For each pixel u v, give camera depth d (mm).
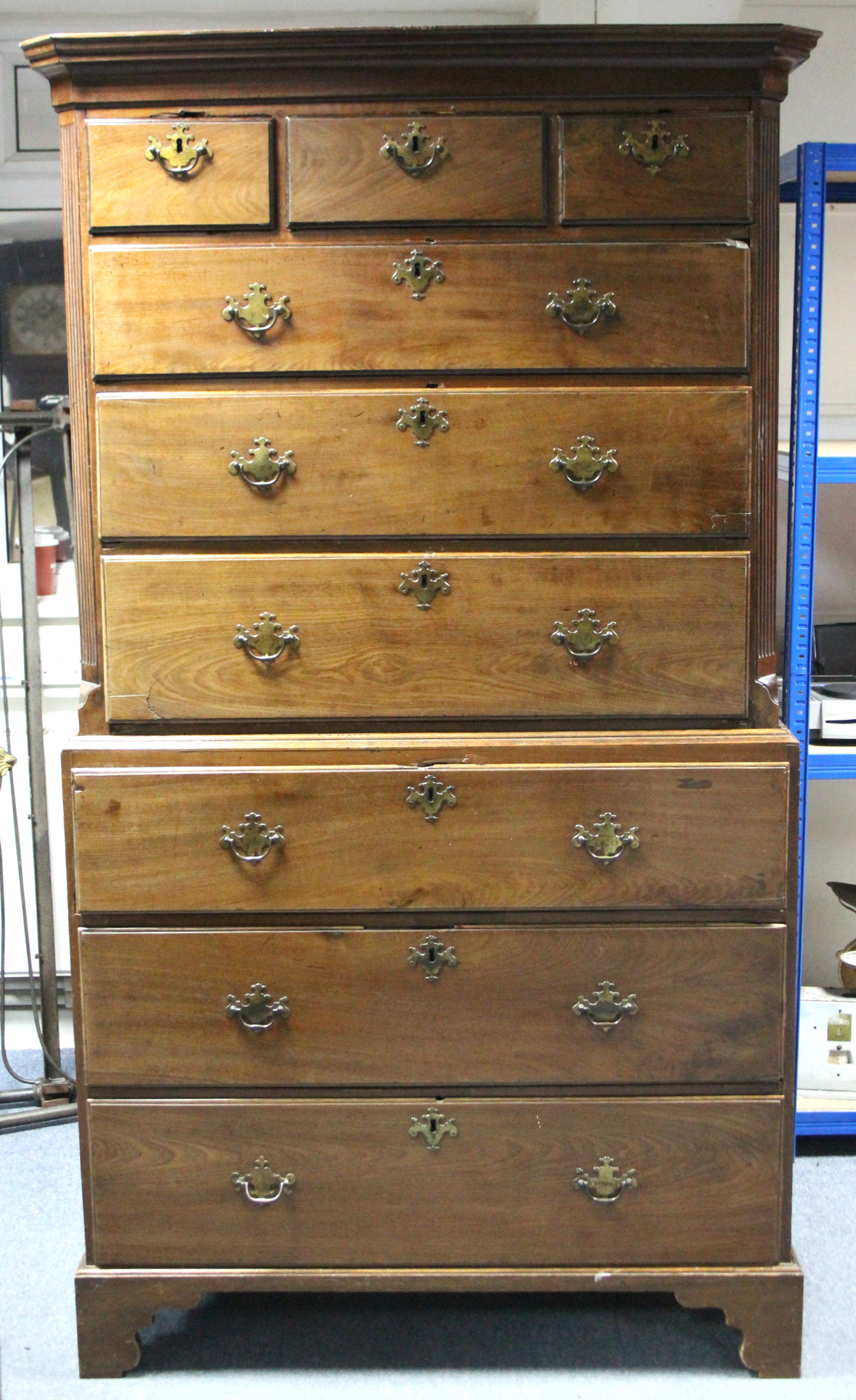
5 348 2674
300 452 1683
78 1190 2252
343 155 1637
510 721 1741
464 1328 1923
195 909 1744
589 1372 1818
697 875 1738
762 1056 1764
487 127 1630
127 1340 1801
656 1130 1774
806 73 2477
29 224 2613
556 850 1727
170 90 1642
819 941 2703
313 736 1737
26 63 2547
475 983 1746
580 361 1676
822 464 2170
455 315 1663
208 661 1723
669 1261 1801
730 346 1676
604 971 1748
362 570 1698
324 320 1665
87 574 1732
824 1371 1811
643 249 1652
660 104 1641
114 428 1684
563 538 1709
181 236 1664
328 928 1744
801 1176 2289
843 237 2541
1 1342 1876
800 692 2258
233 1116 1771
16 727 2693
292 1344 1885
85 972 1754
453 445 1680
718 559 1705
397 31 1569
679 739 1727
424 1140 1769
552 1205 1786
